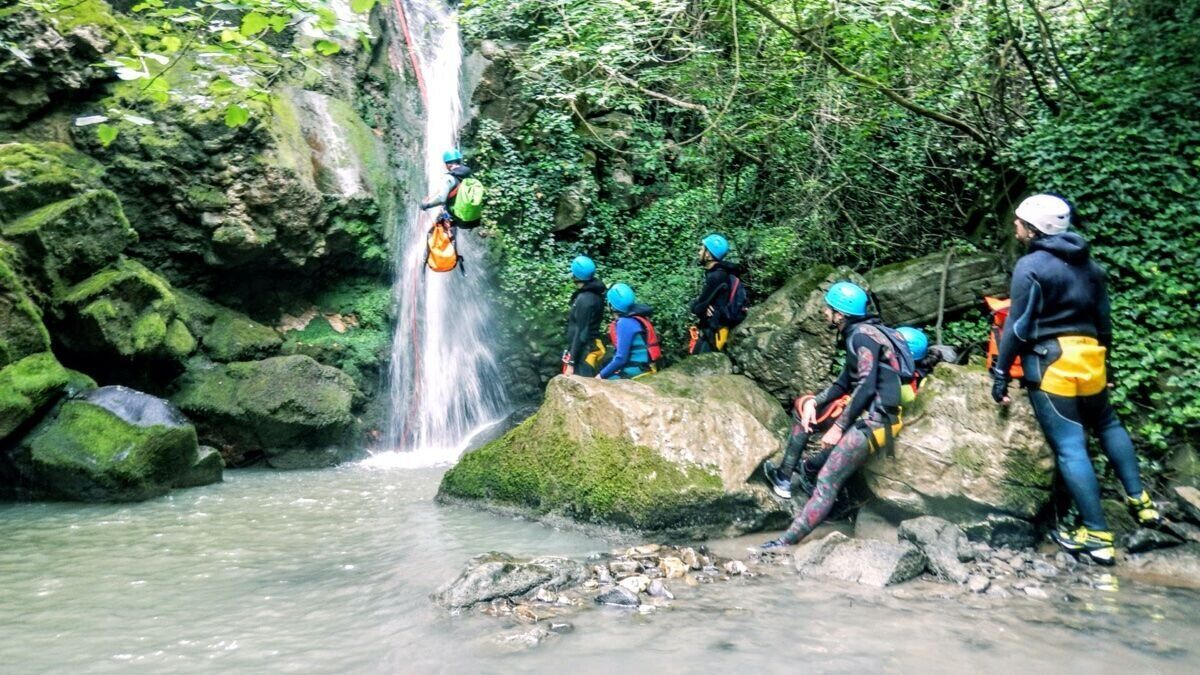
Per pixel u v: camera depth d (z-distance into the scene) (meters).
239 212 8.49
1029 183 7.33
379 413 9.16
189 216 8.49
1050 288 4.81
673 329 10.10
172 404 7.25
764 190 9.88
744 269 9.81
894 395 5.09
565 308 10.66
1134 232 6.64
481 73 11.64
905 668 3.30
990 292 7.54
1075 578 4.51
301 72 9.90
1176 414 5.85
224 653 3.48
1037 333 4.87
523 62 10.98
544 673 3.24
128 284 7.37
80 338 7.18
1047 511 5.14
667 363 10.06
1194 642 3.59
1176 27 7.00
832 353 7.44
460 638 3.61
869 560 4.52
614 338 8.05
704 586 4.36
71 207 7.18
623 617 3.87
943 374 5.42
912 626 3.76
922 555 4.62
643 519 5.25
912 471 5.16
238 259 8.64
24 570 4.66
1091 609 4.00
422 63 11.90
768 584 4.40
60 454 6.39
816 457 5.73
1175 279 6.38
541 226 11.34
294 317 9.36
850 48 8.27
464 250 10.51
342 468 8.14
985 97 8.33
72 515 5.99
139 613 3.97
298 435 8.05
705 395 6.63
